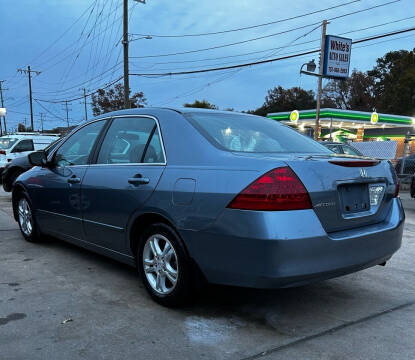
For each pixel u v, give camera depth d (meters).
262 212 2.47
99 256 4.59
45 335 2.68
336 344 2.61
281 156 2.87
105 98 43.19
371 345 2.60
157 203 3.03
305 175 2.59
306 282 2.59
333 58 22.06
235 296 3.43
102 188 3.61
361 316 3.06
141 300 3.30
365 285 3.78
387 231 3.03
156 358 2.41
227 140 3.14
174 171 3.01
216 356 2.44
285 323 2.92
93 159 3.96
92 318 2.95
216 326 2.84
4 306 3.15
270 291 3.55
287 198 2.49
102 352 2.47
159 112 3.52
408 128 38.72
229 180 2.64
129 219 3.33
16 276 3.88
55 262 4.35
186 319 2.95
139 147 3.47
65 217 4.25
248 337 2.69
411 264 4.50
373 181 3.05
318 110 22.77
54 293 3.44
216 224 2.64
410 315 3.09
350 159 2.99
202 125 3.24
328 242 2.59
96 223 3.75
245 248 2.52
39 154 4.70
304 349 2.54
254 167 2.60
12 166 9.46
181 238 2.90
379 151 18.22
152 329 2.79
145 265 3.27
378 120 34.78
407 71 50.12
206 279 2.81
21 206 5.31
